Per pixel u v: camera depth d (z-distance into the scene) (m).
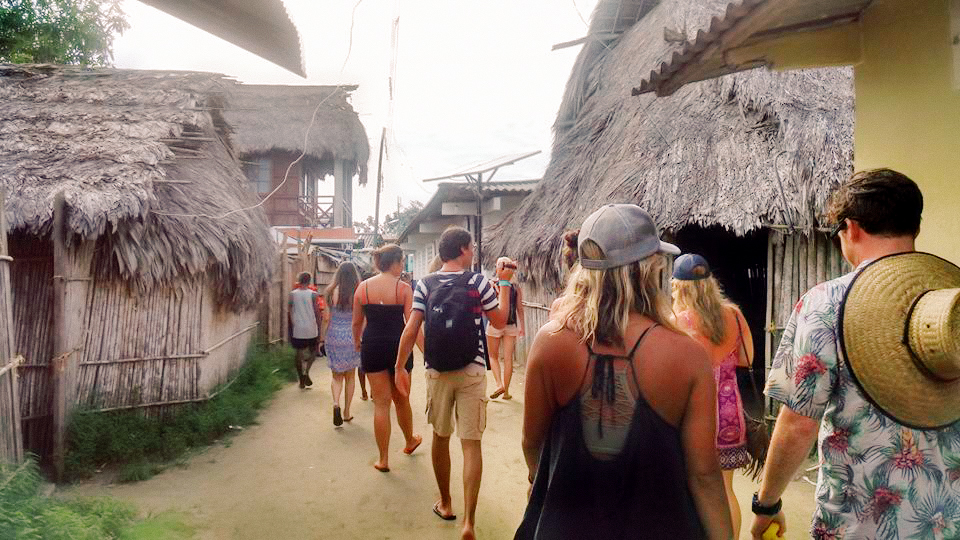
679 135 6.30
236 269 6.60
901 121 2.72
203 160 7.36
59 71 7.41
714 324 3.14
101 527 3.55
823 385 1.61
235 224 6.73
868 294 1.57
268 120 19.31
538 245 8.07
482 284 3.79
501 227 11.12
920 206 1.66
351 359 6.40
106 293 5.58
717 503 1.56
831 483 1.63
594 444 1.57
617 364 1.57
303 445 5.68
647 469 1.52
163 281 5.73
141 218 5.43
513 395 7.63
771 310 5.14
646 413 1.54
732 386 3.17
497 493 4.51
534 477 1.79
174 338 5.98
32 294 5.23
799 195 4.68
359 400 7.59
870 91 2.93
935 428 1.51
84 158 5.60
